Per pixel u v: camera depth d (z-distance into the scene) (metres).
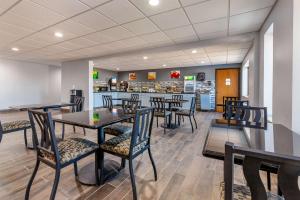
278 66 2.10
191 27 3.03
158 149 2.81
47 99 8.27
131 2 2.16
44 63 7.64
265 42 2.89
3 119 5.19
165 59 6.08
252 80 3.72
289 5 1.77
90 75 6.09
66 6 2.25
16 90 7.07
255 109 1.96
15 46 4.35
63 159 1.39
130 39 3.73
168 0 2.12
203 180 1.86
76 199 1.52
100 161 1.74
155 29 3.12
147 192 1.64
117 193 1.62
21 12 2.43
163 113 4.06
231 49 4.54
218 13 2.49
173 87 8.70
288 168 0.53
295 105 1.68
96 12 2.43
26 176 1.90
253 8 2.35
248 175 0.60
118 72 10.59
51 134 1.32
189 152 2.68
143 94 8.20
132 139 1.52
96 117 1.97
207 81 7.81
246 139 1.21
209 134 1.39
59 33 3.33
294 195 0.53
